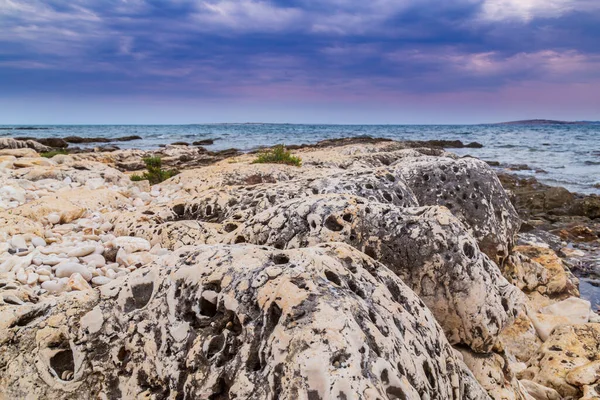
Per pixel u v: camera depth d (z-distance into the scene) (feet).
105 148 114.01
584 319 21.38
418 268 11.97
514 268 24.44
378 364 6.08
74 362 7.29
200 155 95.45
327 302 6.58
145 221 19.95
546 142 167.84
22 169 30.63
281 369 6.00
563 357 16.58
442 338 9.01
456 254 11.82
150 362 7.15
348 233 12.41
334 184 18.69
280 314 6.62
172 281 7.79
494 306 11.90
